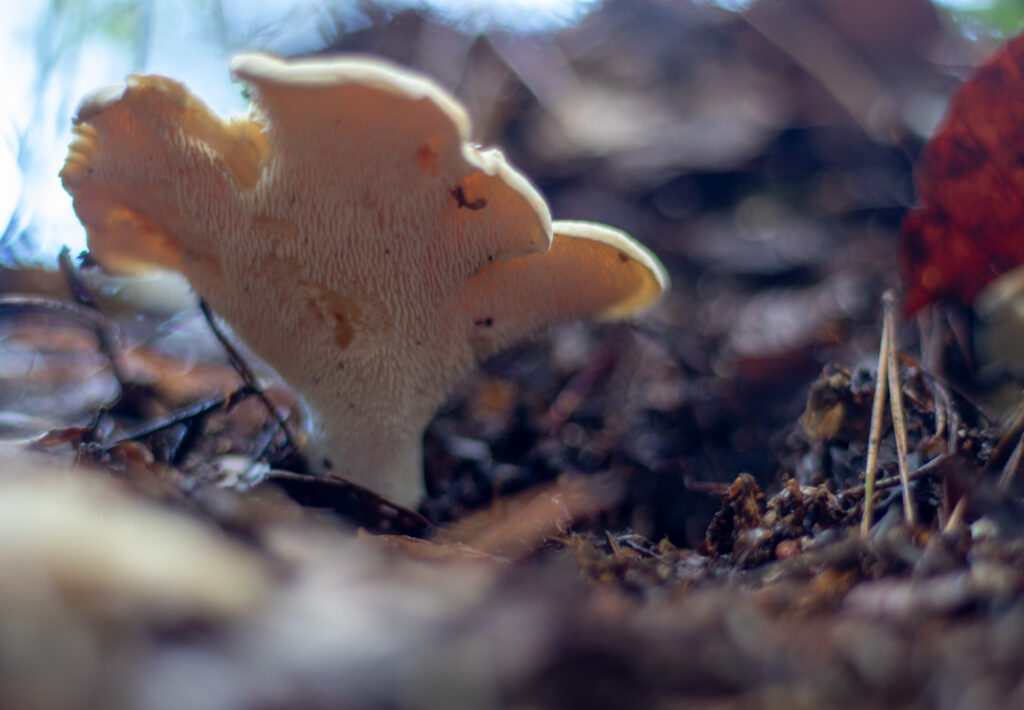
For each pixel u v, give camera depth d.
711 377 0.30
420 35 0.48
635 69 0.53
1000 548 0.20
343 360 0.23
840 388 0.24
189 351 0.31
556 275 0.24
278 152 0.21
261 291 0.23
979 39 0.43
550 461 0.26
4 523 0.15
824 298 0.32
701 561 0.21
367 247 0.22
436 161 0.21
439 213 0.22
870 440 0.23
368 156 0.21
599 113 0.49
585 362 0.30
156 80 0.21
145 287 0.34
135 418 0.26
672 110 0.50
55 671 0.13
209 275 0.23
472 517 0.24
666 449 0.27
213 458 0.25
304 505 0.23
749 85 0.50
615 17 0.56
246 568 0.18
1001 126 0.25
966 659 0.16
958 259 0.26
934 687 0.16
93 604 0.15
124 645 0.14
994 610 0.18
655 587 0.20
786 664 0.16
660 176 0.45
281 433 0.25
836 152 0.43
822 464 0.24
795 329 0.31
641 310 0.25
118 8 0.32
